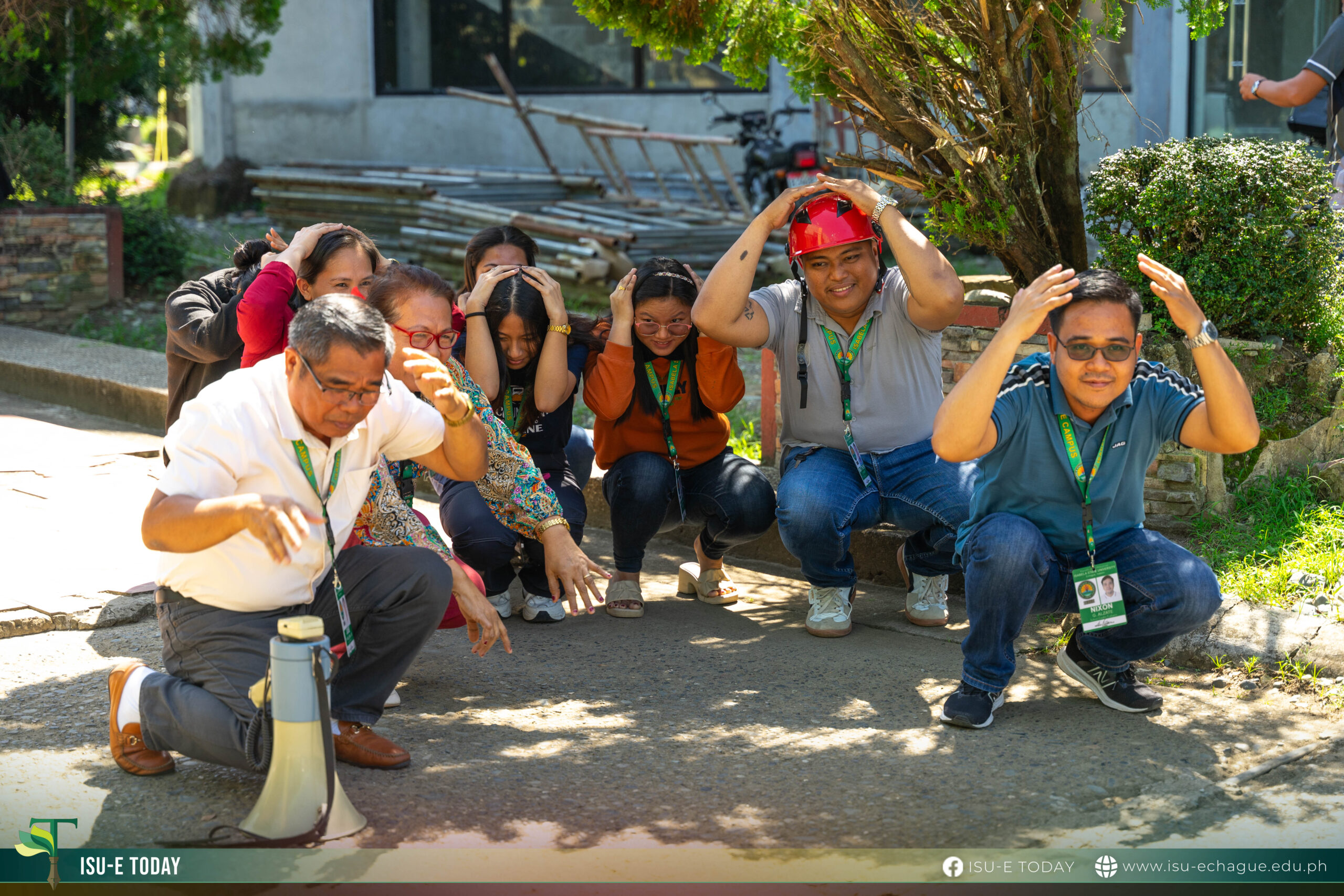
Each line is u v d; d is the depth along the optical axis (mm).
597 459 5008
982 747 3480
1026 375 3609
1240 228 4926
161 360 8984
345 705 3332
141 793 3148
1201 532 4793
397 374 3805
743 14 5363
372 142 17047
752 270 4367
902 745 3504
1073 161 4934
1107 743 3510
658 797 3172
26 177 11961
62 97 13516
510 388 4668
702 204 13211
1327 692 3781
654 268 4629
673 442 4785
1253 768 3326
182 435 2947
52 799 3100
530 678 4078
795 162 13352
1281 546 4527
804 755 3436
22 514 5738
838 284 4324
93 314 11234
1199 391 3561
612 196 13141
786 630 4605
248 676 3027
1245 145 5117
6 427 7637
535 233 11289
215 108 17391
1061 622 4512
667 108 15672
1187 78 9766
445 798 3148
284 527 2682
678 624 4688
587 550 5770
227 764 3066
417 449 3303
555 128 16125
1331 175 5145
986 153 4629
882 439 4512
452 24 16516
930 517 4391
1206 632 4082
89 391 8273
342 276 4043
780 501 4406
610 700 3869
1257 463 5070
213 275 4594
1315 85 6641
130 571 4902
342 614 3141
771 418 6008
